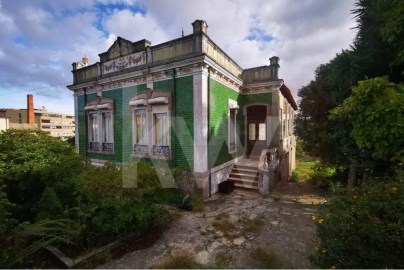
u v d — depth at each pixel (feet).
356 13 17.95
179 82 25.22
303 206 22.11
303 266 12.03
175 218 18.93
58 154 20.65
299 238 15.26
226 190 26.71
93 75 34.96
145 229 15.81
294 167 51.60
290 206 22.15
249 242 14.80
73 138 46.03
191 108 24.48
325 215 8.98
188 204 21.52
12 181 18.19
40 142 20.59
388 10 14.82
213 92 26.11
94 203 15.28
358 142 13.39
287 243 14.60
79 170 19.61
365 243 7.72
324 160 27.02
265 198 24.91
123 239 14.34
